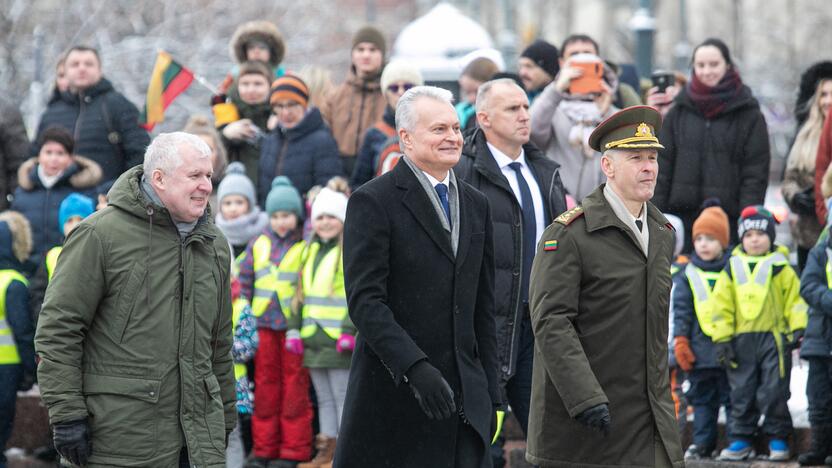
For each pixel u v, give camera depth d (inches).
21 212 931.3
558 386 568.7
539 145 855.1
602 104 869.2
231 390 598.2
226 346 594.9
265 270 871.7
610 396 575.8
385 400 565.9
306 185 934.4
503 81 713.6
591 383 562.6
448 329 567.8
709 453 799.7
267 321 862.5
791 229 896.3
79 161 941.2
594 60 848.3
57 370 545.6
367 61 1003.9
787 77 2593.5
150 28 2036.2
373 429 566.3
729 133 882.1
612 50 3031.5
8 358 844.6
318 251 856.3
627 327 577.0
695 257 809.5
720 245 805.9
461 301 570.9
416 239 565.9
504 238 697.6
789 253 901.2
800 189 870.4
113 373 553.3
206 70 1962.4
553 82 858.8
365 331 550.6
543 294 580.7
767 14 2864.2
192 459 554.6
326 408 855.7
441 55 1421.0
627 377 576.1
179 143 563.5
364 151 927.7
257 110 1003.9
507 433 870.4
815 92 880.3
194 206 562.9
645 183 580.7
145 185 567.2
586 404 559.2
